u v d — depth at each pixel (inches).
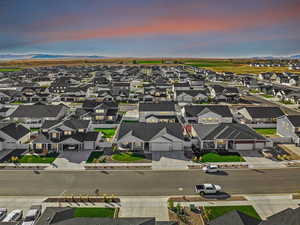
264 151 1911.9
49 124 2176.4
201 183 1471.5
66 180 1502.2
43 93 4323.3
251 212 1196.5
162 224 992.9
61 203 1266.0
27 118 2733.8
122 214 1178.6
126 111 3351.4
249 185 1448.1
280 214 958.4
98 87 4872.0
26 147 1990.7
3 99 4057.6
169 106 2933.1
